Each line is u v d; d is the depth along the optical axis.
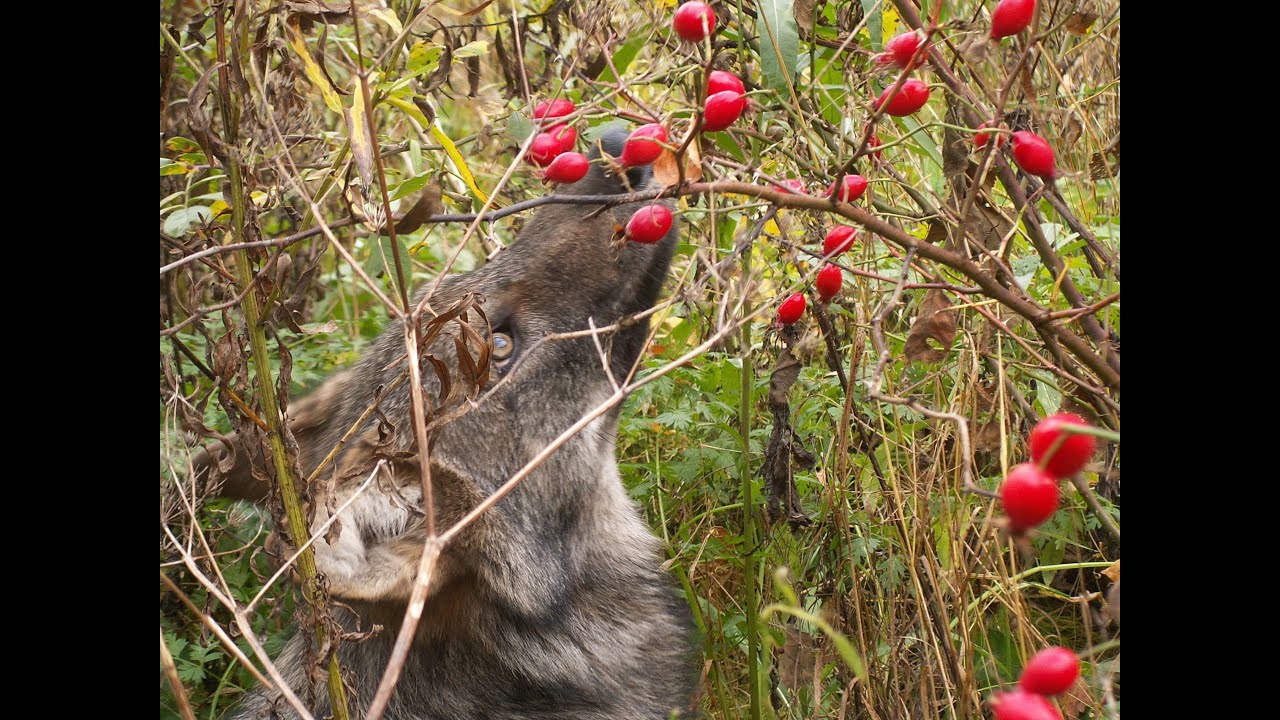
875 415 3.94
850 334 4.04
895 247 3.51
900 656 3.81
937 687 3.77
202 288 2.83
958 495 3.61
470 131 5.05
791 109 3.17
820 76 3.62
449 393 2.67
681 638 3.97
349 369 3.85
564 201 2.48
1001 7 2.58
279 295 2.78
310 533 2.78
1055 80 3.62
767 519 4.00
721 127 2.42
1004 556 3.92
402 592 3.10
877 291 3.72
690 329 4.07
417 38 4.07
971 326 3.56
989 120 2.94
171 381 2.88
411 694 3.40
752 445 4.01
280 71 2.83
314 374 4.75
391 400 3.41
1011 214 3.64
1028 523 1.82
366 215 2.66
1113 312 3.48
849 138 3.50
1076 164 4.11
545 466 3.51
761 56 3.09
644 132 2.61
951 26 2.69
